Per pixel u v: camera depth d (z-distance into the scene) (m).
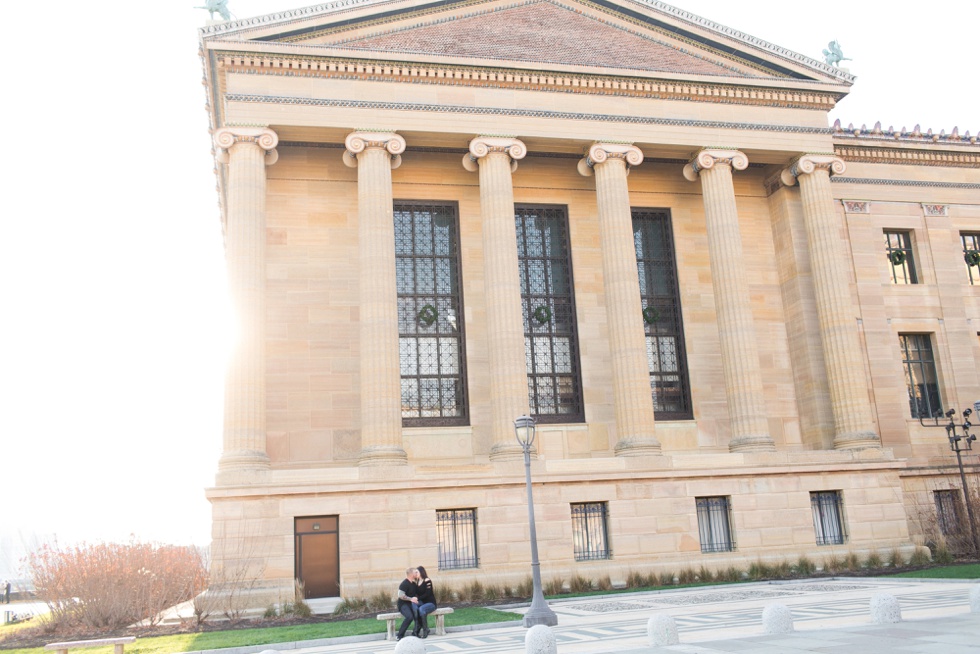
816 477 39.50
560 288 43.56
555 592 34.28
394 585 33.53
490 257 38.97
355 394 39.53
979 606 19.94
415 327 41.16
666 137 42.06
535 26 42.75
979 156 50.12
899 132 48.41
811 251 43.47
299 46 38.16
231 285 36.16
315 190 41.41
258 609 31.78
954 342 47.38
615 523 36.75
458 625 25.39
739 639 17.81
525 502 36.00
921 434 45.38
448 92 39.91
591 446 41.28
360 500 34.34
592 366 42.47
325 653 21.33
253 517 33.25
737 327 40.72
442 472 35.62
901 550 39.19
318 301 40.22
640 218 45.50
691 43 44.16
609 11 43.69
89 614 30.44
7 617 40.72
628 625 22.89
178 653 22.44
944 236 48.84
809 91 44.12
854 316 45.56
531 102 40.84
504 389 37.47
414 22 41.12
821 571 37.31
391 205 38.56
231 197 37.06
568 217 44.16
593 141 41.19
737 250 41.72
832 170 44.19
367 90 39.06
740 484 38.56
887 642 15.82
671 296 44.81
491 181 39.59
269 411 38.53
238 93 37.81
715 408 43.44
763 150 43.34
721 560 37.22
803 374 43.66
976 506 41.00
